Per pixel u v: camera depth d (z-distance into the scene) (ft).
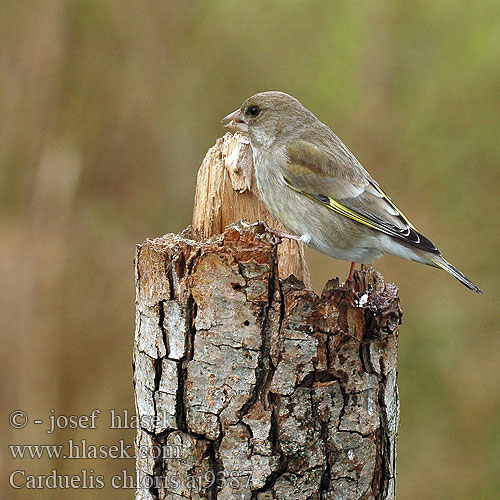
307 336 22.21
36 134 46.70
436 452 44.98
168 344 22.70
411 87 48.34
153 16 47.93
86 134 47.70
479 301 46.96
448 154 48.14
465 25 47.80
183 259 22.53
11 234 46.14
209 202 28.12
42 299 44.68
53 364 43.98
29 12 46.62
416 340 46.42
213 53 48.52
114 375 44.24
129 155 48.19
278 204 30.17
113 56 47.78
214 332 22.26
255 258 21.97
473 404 45.75
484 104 47.80
